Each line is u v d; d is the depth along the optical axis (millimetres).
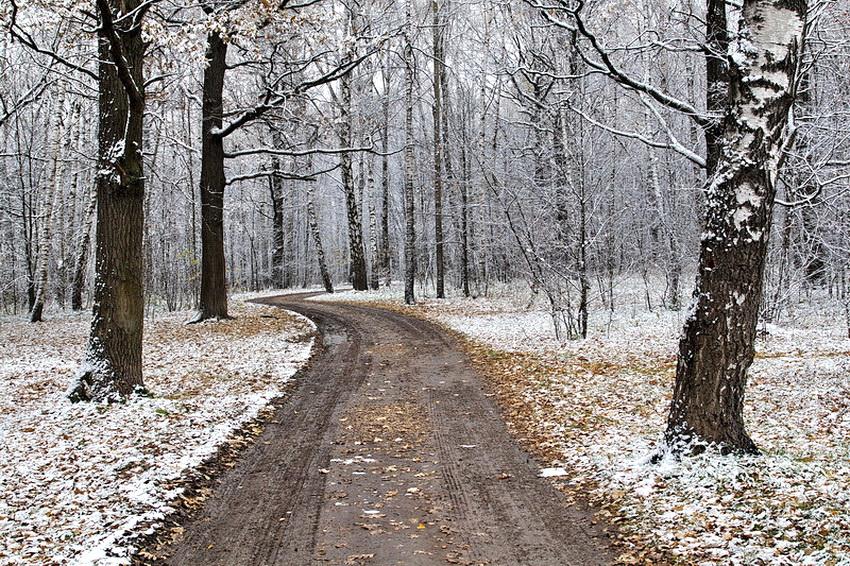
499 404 10914
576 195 17078
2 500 6227
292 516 6238
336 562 5219
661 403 9891
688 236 21328
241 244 62656
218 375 12922
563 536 5617
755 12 6195
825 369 11391
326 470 7621
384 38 18391
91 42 18750
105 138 10422
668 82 16953
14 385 12086
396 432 9297
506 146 26625
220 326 20094
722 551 4773
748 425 8289
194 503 6543
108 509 5949
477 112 35688
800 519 4992
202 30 11109
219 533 5867
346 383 12727
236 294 45594
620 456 7359
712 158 8312
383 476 7395
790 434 7645
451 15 29969
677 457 6574
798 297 20594
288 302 32406
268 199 54656
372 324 21672
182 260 36500
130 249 10375
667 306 22000
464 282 31953
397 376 13406
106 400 9969
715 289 6449
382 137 37969
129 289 10359
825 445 7035
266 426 9641
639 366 13055
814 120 11406
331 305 29406
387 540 5637
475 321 21938
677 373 6855
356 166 47625
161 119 24109
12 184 33438
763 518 5125
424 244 41844
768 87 6137
